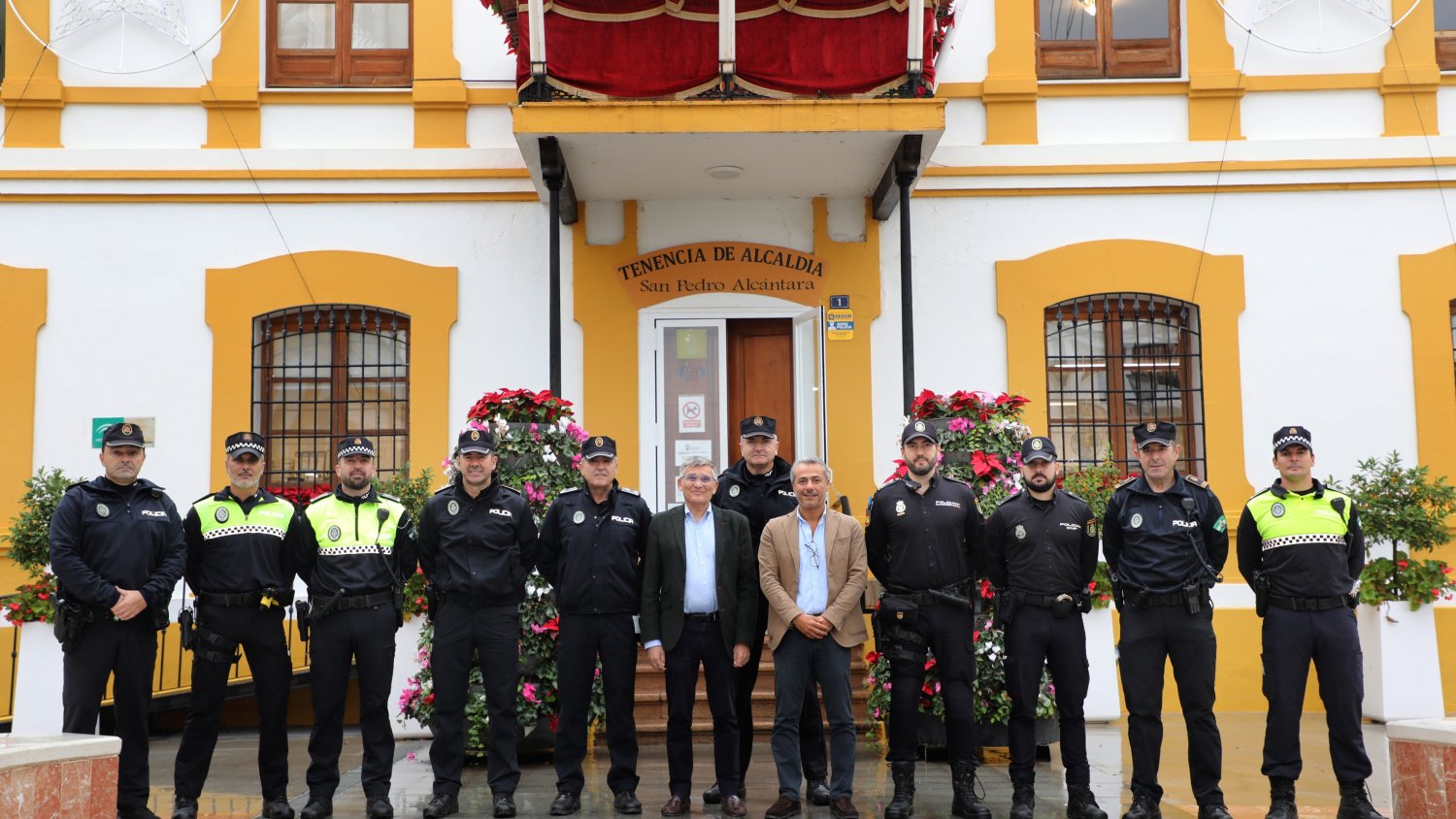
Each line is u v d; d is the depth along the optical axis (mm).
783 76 9227
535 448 8250
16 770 5164
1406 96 10703
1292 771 6438
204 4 10617
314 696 6727
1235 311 10586
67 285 10359
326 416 10586
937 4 9641
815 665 6684
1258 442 10484
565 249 10602
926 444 6754
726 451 10477
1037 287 10609
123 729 6488
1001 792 7262
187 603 10062
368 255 10508
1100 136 10750
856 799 7078
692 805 6898
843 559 6691
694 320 10555
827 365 10547
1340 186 10664
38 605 8914
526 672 8102
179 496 10266
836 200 10664
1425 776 5738
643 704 9234
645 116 9008
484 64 10664
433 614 6906
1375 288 10602
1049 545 6625
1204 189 10680
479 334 10484
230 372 10375
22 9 10516
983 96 10688
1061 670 6566
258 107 10570
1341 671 6430
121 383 10312
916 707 6652
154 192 10430
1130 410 10703
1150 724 6477
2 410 10195
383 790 6684
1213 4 10773
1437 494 9578
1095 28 10945
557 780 6988
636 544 6965
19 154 10367
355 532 6812
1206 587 6453
